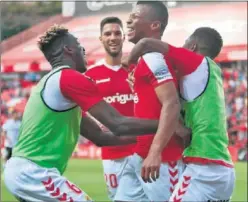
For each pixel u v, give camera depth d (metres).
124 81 10.16
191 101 6.70
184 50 6.68
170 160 6.96
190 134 6.70
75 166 26.64
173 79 6.56
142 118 6.43
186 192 6.68
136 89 6.87
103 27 10.25
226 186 6.77
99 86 10.22
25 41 34.84
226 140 6.81
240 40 26.94
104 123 6.16
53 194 6.19
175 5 30.39
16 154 6.32
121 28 10.23
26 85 40.12
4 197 16.19
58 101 6.18
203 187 6.67
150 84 6.72
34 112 6.25
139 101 6.86
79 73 6.21
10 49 34.31
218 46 7.26
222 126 6.76
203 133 6.65
